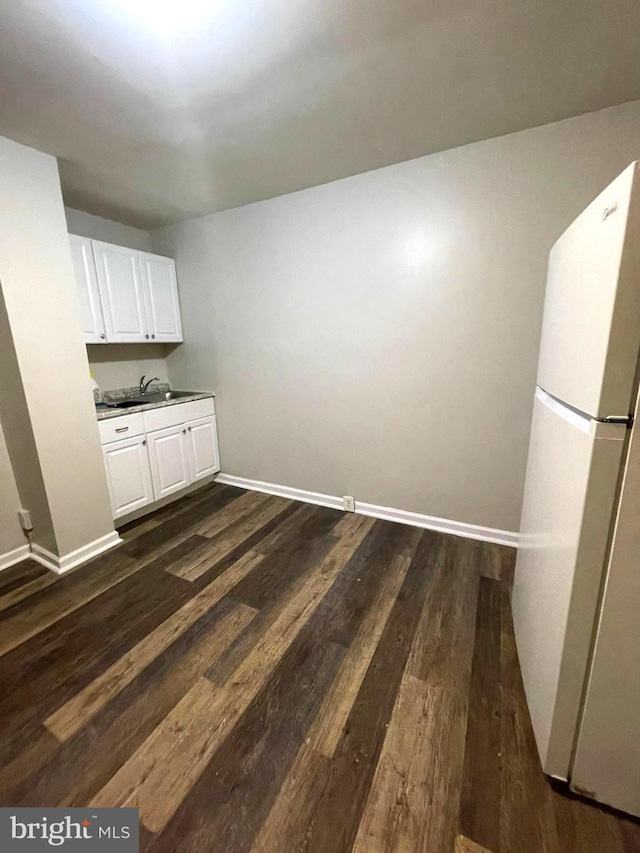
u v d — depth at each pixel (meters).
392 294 2.45
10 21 1.16
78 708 1.37
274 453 3.24
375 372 2.62
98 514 2.42
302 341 2.86
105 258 2.76
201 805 1.07
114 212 2.92
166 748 1.23
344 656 1.57
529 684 1.30
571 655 0.99
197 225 3.11
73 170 2.21
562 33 1.29
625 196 0.77
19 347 1.98
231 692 1.42
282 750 1.21
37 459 2.12
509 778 1.12
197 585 2.07
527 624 1.40
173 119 1.73
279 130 1.85
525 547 1.54
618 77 1.53
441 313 2.33
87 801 1.09
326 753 1.20
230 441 3.47
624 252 0.78
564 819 1.02
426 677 1.46
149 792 1.11
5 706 1.38
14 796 1.10
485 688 1.41
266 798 1.09
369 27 1.24
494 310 2.19
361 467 2.84
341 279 2.59
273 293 2.89
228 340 3.21
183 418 3.14
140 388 3.44
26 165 1.94
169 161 2.12
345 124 1.82
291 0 1.13
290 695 1.41
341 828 1.02
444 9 1.18
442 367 2.40
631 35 1.29
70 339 2.21
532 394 2.19
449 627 1.72
